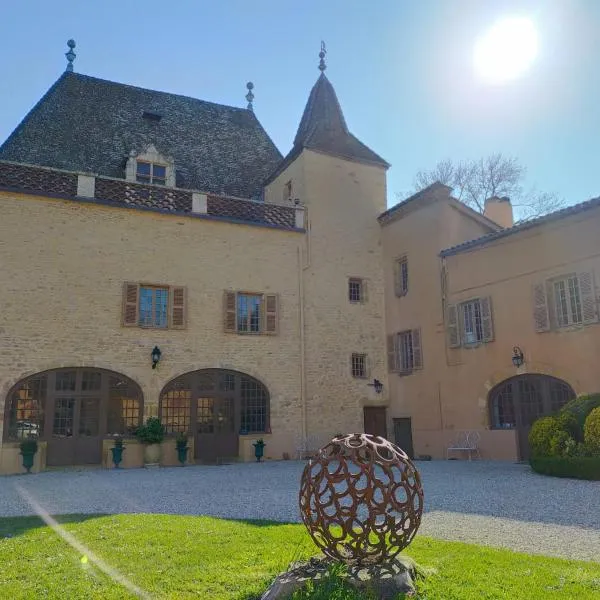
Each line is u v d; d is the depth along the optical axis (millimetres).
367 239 19250
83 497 9344
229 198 17359
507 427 14297
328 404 17562
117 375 15211
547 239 13461
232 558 5125
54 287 14844
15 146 17266
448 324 16062
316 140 19391
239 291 16984
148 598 4125
